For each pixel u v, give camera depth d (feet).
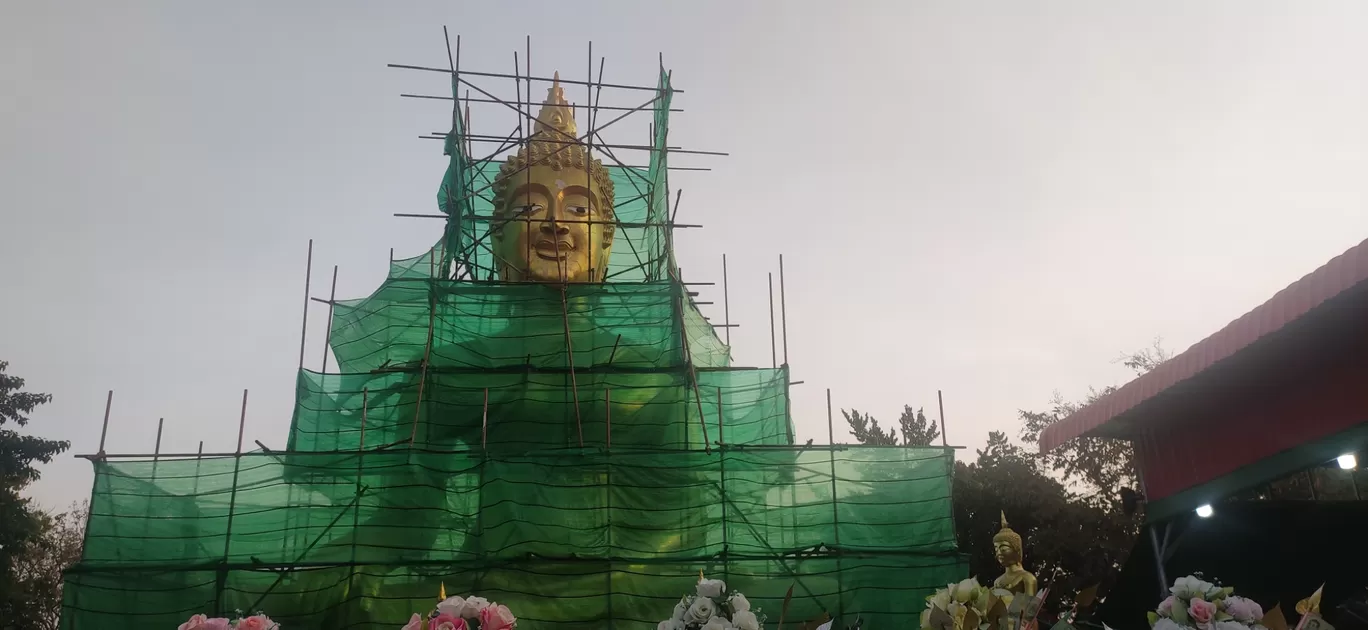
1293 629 31.07
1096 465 144.15
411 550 67.51
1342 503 62.75
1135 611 67.41
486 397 72.33
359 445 74.49
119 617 65.10
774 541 71.41
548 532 68.28
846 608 69.26
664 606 67.56
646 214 107.04
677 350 82.07
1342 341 48.55
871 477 74.08
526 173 91.09
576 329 81.61
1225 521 63.82
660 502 70.64
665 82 97.35
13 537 125.29
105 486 67.82
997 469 143.64
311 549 67.62
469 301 82.89
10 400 134.62
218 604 65.46
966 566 71.61
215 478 69.10
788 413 82.17
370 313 83.71
